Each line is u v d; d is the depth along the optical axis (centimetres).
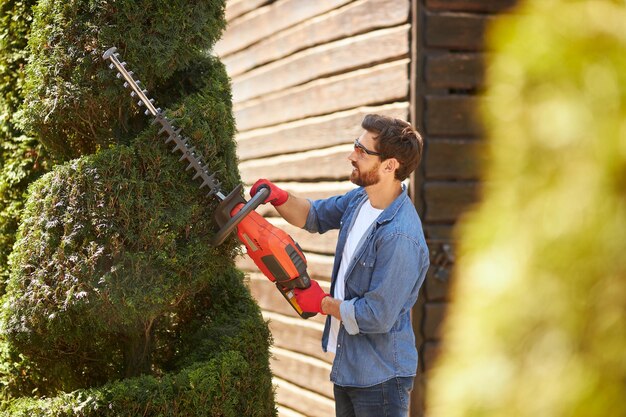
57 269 256
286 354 496
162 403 255
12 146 301
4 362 288
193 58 281
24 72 285
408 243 249
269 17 525
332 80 440
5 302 268
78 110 265
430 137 370
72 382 287
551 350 79
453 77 373
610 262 76
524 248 83
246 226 259
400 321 259
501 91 89
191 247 263
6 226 301
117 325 268
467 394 84
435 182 370
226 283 303
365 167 257
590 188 78
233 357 274
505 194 87
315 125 458
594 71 81
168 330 307
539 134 85
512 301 83
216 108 273
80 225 254
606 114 79
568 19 84
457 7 374
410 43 372
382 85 391
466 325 87
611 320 76
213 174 265
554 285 80
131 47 259
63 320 258
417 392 364
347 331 251
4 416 255
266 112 528
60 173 259
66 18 260
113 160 256
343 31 430
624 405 74
